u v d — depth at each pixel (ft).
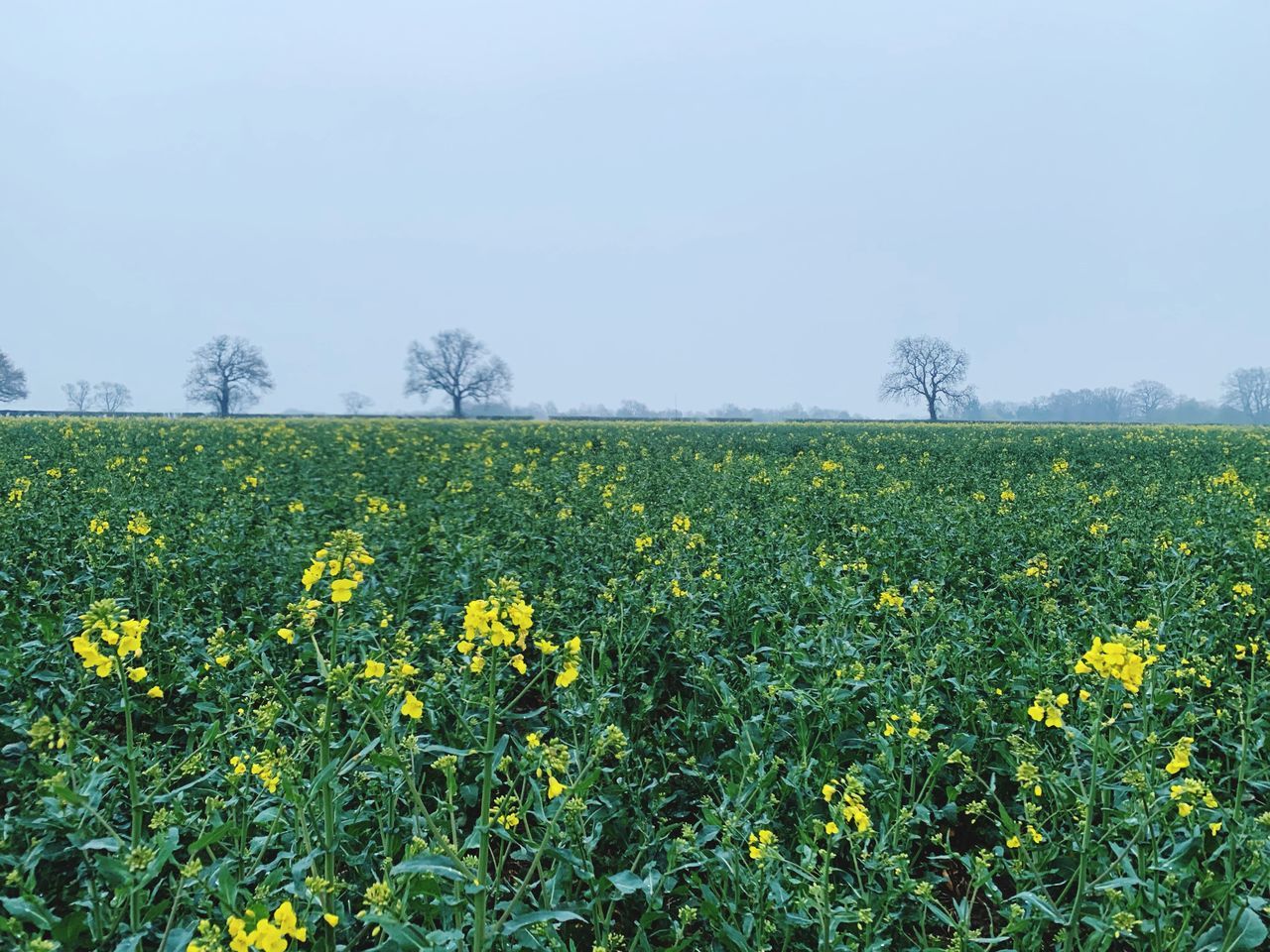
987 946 12.53
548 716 17.44
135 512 32.60
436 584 26.58
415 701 11.43
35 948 8.79
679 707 18.51
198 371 368.07
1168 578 27.27
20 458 55.52
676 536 31.78
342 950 10.32
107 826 10.09
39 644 17.22
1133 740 14.58
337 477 55.11
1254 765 15.21
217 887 10.18
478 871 9.64
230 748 14.48
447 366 381.40
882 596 21.84
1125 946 12.15
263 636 17.34
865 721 17.16
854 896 11.64
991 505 45.03
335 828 11.66
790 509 41.45
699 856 11.74
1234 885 10.21
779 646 20.16
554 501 46.11
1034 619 23.77
